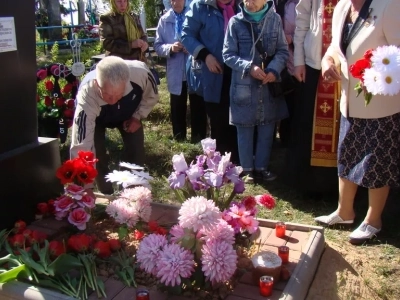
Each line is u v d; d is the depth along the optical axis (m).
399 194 4.14
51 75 5.20
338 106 3.79
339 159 3.37
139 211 2.86
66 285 2.48
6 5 2.93
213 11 4.44
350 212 3.54
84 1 18.48
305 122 3.91
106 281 2.55
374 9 3.02
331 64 3.26
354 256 3.12
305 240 2.99
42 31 13.72
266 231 3.12
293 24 4.55
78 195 2.86
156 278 2.55
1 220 3.01
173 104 5.54
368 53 2.85
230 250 2.34
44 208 3.21
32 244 2.73
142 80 3.39
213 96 4.55
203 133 5.68
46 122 5.18
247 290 2.49
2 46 2.93
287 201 4.08
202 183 2.66
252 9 4.01
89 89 3.12
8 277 2.45
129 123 3.54
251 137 4.32
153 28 11.94
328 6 3.64
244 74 4.04
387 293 2.83
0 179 2.97
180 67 5.40
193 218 2.34
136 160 3.73
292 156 4.15
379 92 2.73
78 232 3.06
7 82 3.02
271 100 4.21
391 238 3.41
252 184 4.38
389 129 3.10
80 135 3.10
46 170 3.33
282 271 2.56
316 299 2.57
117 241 2.78
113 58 2.95
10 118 3.09
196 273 2.42
